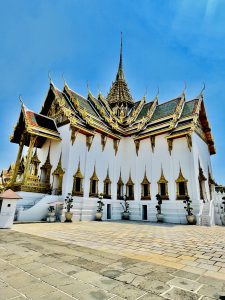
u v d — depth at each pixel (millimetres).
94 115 25203
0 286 3416
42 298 3000
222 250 6887
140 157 23703
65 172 19031
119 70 37250
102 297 3080
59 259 5105
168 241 8594
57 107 23312
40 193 18516
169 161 20984
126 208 22594
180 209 18875
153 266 4801
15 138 23062
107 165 23203
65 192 18266
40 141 22906
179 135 20281
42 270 4246
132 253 6180
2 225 10555
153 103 27922
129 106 33281
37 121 20844
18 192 17688
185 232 11914
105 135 23672
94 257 5449
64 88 25750
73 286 3467
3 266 4465
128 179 23938
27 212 15766
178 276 4125
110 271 4289
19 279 3738
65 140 20438
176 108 22875
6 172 29047
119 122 27859
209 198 21953
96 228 12906
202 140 23766
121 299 3029
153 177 21812
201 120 24578
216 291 3381
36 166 22766
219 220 18656
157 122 24453
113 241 8195
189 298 3098
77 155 20188
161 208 20109
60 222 16172
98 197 21078
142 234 10609
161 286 3559
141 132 24750
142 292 3289
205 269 4723
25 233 9406
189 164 19484
